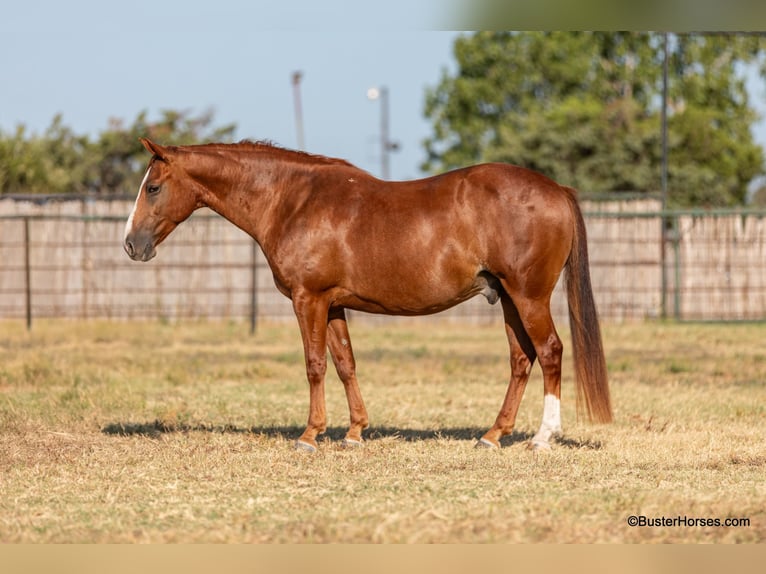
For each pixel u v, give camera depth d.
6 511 7.87
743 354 19.66
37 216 23.44
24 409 12.58
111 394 13.66
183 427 11.73
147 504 8.06
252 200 10.43
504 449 10.17
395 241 9.77
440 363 18.19
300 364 18.20
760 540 6.98
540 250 9.59
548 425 9.98
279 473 9.12
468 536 7.02
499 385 15.52
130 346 21.16
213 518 7.63
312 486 8.61
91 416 12.27
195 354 19.83
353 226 9.93
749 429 11.32
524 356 10.20
